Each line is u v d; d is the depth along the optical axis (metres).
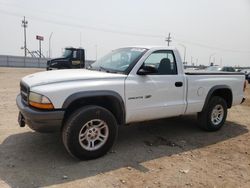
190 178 4.11
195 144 5.65
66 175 4.00
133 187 3.76
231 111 9.31
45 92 4.12
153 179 4.02
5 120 6.73
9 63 51.78
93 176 4.02
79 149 4.39
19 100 4.85
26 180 3.82
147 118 5.26
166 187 3.81
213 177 4.18
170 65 5.61
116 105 4.80
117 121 5.00
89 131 4.50
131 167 4.38
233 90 6.80
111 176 4.05
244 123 7.63
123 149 5.15
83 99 4.47
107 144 4.69
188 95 5.82
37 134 5.71
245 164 4.73
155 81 5.22
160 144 5.54
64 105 4.23
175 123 7.15
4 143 5.17
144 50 5.34
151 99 5.19
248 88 19.14
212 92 6.23
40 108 4.14
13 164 4.29
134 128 6.57
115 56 5.66
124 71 5.01
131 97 4.91
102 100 4.76
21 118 4.83
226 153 5.21
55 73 4.89
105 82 4.64
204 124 6.42
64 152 4.83
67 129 4.31
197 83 5.94
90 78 4.58
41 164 4.34
